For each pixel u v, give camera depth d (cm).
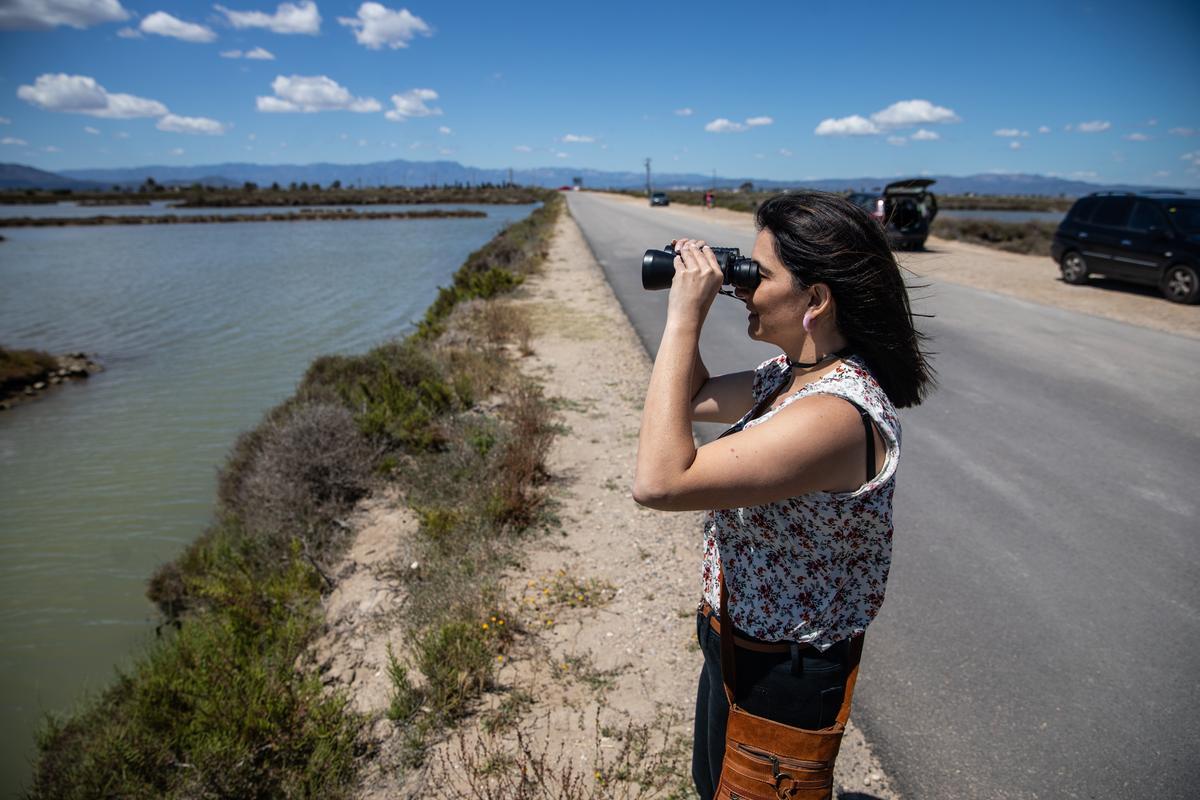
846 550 122
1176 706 293
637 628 342
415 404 675
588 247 2347
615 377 802
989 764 264
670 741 269
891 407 123
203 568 548
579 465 548
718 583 138
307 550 459
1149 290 1359
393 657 309
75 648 517
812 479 112
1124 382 765
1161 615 358
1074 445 591
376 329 1617
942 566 408
